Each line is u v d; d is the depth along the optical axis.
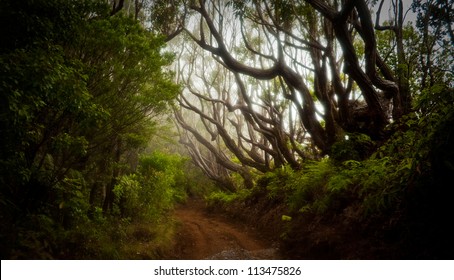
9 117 4.11
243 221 14.99
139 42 6.69
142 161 12.12
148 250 7.23
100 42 6.07
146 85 7.43
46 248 4.80
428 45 8.84
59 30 5.46
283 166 15.57
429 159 4.49
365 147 9.23
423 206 4.61
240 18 10.83
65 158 6.44
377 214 5.72
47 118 5.91
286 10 10.31
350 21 9.39
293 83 11.55
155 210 10.48
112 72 6.55
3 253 4.09
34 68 4.16
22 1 4.81
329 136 11.20
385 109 10.02
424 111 5.63
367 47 8.07
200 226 14.03
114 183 9.53
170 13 13.06
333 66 9.80
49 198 5.99
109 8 6.66
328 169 9.18
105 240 6.25
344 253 5.71
